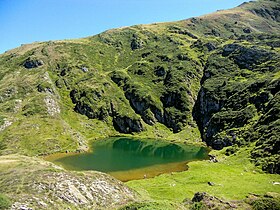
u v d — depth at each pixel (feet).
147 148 610.24
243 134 529.86
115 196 220.64
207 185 323.16
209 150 586.45
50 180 210.59
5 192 193.26
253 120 561.43
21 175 215.51
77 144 596.29
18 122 633.20
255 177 356.38
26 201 182.80
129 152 568.00
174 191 295.48
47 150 549.95
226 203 184.96
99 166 460.96
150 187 318.65
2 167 234.17
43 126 631.56
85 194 208.74
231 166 425.69
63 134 619.26
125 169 443.73
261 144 456.04
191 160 501.97
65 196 198.18
